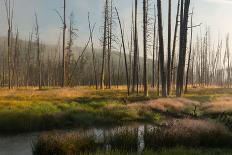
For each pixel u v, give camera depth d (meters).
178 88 36.84
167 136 12.91
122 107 25.78
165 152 10.84
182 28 36.50
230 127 15.59
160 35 34.88
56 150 11.79
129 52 55.62
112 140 12.95
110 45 54.44
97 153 10.71
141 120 22.72
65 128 19.55
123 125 20.72
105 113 23.33
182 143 12.73
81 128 19.52
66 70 57.78
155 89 52.38
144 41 39.09
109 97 34.84
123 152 10.83
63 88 47.91
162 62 34.94
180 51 36.69
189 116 21.39
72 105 26.28
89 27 57.72
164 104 27.98
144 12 39.44
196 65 88.06
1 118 18.64
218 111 24.28
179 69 36.81
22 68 90.62
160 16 34.91
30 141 15.70
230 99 35.84
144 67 38.75
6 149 13.97
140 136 14.64
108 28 53.66
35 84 94.44
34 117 19.52
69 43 55.50
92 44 57.75
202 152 11.49
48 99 30.80
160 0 34.72
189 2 35.84
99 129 19.00
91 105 27.48
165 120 22.64
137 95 39.78
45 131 18.55
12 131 18.16
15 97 31.28
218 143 13.23
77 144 12.14
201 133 13.39
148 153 10.73
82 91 42.72
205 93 50.94
